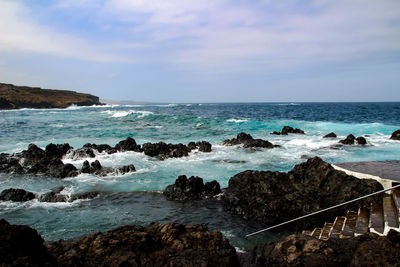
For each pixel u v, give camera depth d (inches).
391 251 201.8
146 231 262.2
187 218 358.9
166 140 960.9
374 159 637.3
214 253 231.5
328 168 390.9
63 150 705.0
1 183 506.6
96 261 217.0
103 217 358.6
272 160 644.1
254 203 364.5
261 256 249.4
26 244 169.8
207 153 730.8
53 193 427.5
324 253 216.7
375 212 291.1
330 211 329.7
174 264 215.6
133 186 480.4
